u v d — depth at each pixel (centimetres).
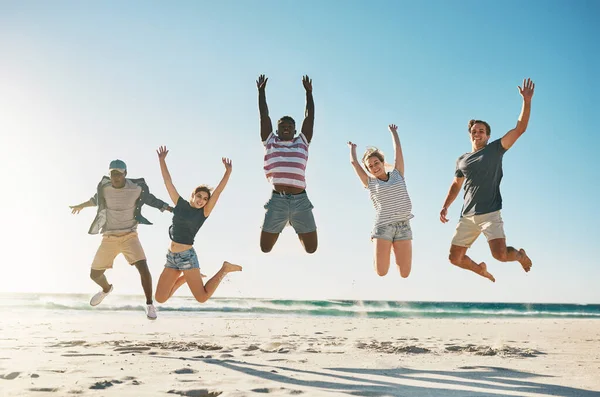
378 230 638
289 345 734
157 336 880
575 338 947
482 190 583
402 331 1129
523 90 559
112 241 702
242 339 855
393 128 677
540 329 1252
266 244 626
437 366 535
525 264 586
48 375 438
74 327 1068
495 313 2961
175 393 371
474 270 614
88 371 461
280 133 634
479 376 469
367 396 368
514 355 636
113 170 675
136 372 459
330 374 471
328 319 1753
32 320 1284
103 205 700
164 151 685
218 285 678
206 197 663
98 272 712
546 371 501
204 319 1523
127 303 2392
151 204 702
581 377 465
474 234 600
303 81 651
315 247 634
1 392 362
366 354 638
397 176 650
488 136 607
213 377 439
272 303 2967
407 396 371
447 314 2697
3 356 567
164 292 677
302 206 618
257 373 467
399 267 641
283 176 615
